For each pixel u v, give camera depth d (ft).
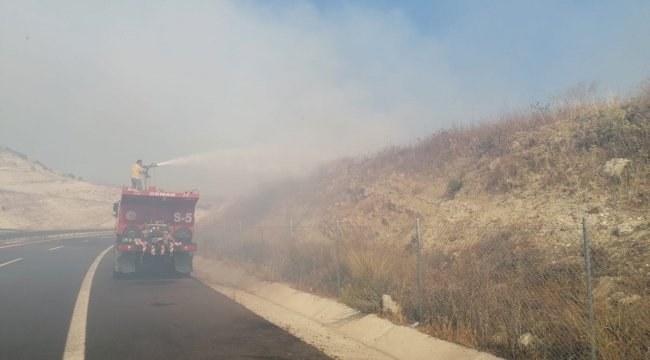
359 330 30.27
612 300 23.02
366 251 40.29
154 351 24.14
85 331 28.04
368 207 57.16
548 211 36.04
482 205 43.16
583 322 20.84
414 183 56.75
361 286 35.35
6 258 73.87
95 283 49.32
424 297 29.99
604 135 41.81
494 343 23.53
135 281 52.26
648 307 21.08
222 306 37.45
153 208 57.98
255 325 30.71
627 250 26.71
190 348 24.85
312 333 29.55
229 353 24.08
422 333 26.91
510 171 45.37
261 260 56.03
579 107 51.72
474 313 26.13
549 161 43.21
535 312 24.18
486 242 35.65
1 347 24.31
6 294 40.65
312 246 48.60
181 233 57.31
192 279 55.47
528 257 30.27
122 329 28.78
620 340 19.40
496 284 28.68
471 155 55.47
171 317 32.76
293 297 40.70
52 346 24.66
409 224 47.65
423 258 37.60
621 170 35.73
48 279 51.13
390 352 26.35
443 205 47.21
